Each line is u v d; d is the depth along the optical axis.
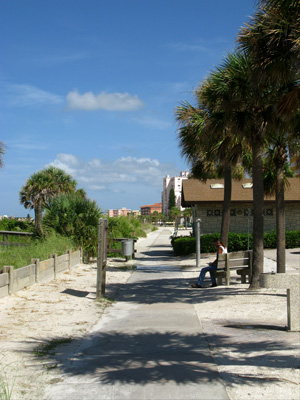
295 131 10.09
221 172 19.19
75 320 7.43
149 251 28.02
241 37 8.24
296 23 7.33
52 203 17.33
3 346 5.64
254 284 10.26
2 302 8.52
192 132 15.09
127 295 10.48
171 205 141.50
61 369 4.84
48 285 10.94
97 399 4.01
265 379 4.37
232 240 22.88
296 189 26.81
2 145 16.00
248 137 10.58
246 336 6.11
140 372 4.71
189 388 4.21
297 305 6.27
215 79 10.22
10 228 30.05
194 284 11.61
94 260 17.75
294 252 21.80
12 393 4.11
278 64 7.96
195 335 6.37
